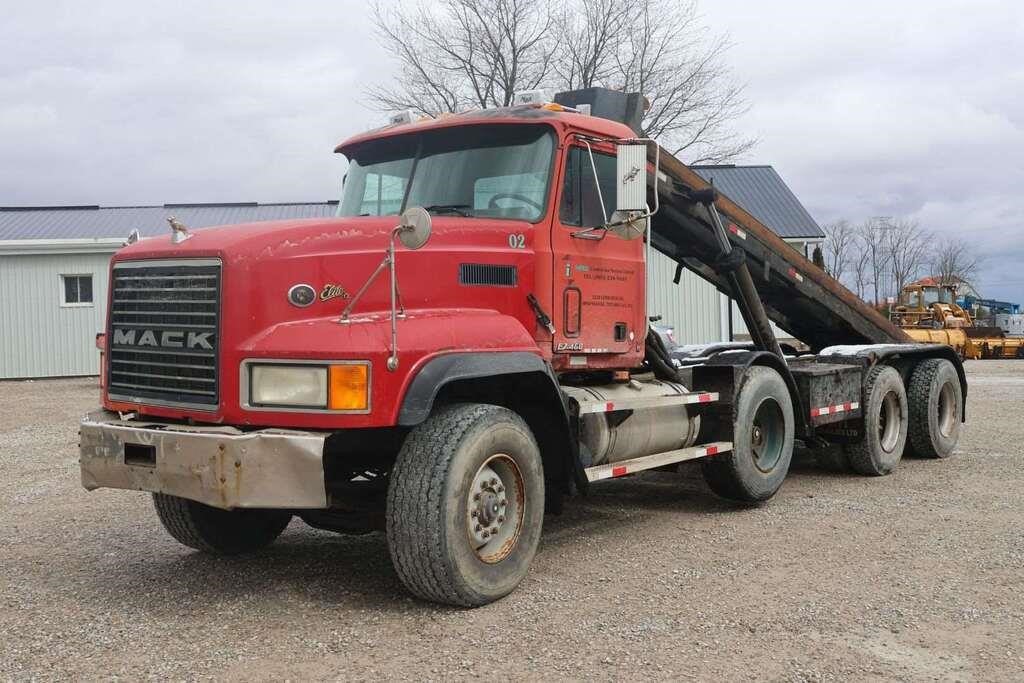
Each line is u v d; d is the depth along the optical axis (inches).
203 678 150.9
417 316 191.5
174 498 217.5
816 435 348.5
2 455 423.8
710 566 216.7
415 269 197.3
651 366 273.7
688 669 152.4
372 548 242.1
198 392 184.4
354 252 191.2
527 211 224.2
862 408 343.0
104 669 155.0
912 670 151.4
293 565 223.8
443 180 233.1
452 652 161.9
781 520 268.2
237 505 171.0
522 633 171.0
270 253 183.2
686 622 176.2
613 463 240.2
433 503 178.2
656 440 254.4
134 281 197.8
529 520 198.7
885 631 170.2
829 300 381.4
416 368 180.1
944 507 281.9
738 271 324.5
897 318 1469.0
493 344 196.1
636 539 245.8
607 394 239.8
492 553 191.6
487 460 188.4
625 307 249.1
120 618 182.7
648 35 1104.2
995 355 1400.1
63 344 1026.1
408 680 149.6
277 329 180.4
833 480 341.4
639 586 200.8
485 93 1091.9
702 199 301.9
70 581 210.5
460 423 185.3
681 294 1036.5
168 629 175.8
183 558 231.1
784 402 294.0
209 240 187.3
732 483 277.7
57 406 681.0
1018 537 239.9
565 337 227.3
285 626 177.0
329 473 221.5
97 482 190.5
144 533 259.9
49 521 277.0
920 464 376.8
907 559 220.1
